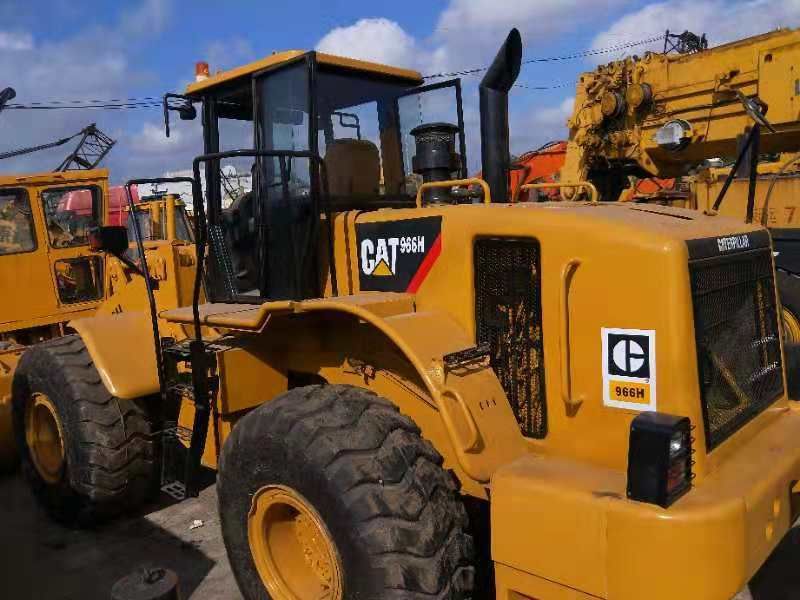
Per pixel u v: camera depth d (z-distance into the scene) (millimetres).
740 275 2822
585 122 8508
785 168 6848
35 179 7504
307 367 3396
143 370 3895
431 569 2406
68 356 4215
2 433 5320
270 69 3506
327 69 3635
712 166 8430
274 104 3543
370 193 3836
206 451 3646
